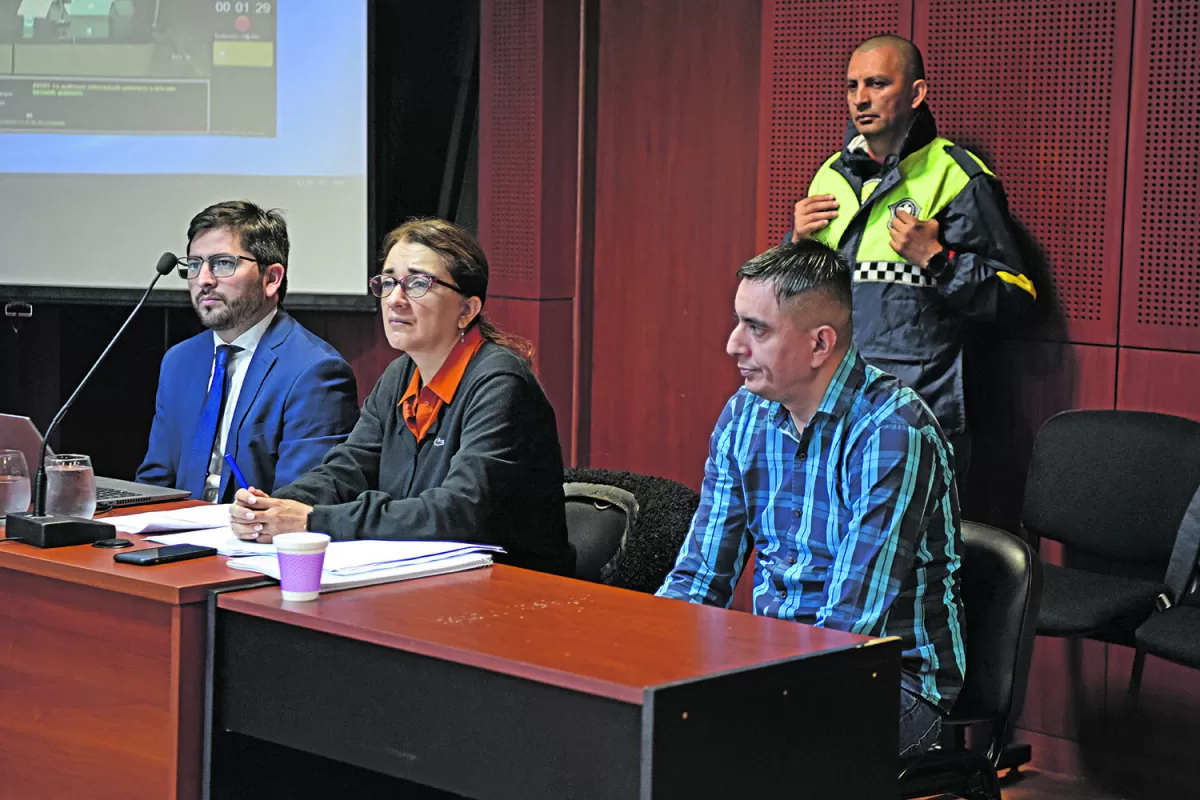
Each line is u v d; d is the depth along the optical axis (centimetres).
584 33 408
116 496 240
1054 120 321
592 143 414
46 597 189
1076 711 320
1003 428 332
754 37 385
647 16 402
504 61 414
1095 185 317
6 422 231
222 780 177
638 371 410
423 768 155
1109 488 298
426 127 440
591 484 252
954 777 187
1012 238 315
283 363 271
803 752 149
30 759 192
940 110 338
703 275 398
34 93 420
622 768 137
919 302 319
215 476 272
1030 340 328
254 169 421
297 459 261
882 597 188
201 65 419
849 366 199
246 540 204
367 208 421
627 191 409
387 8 426
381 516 209
